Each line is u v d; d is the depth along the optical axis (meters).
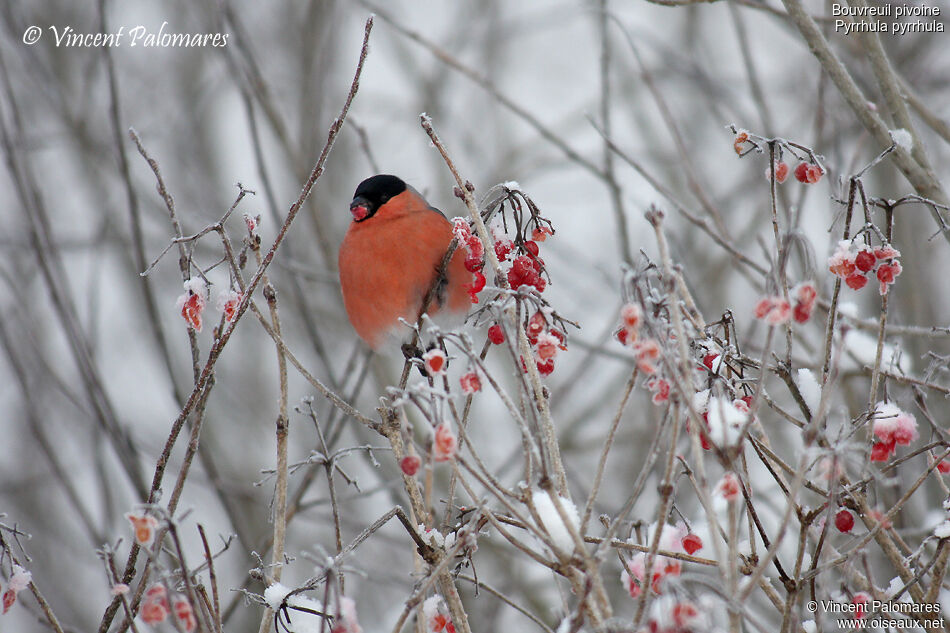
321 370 13.46
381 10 10.14
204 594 5.10
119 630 4.80
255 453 13.66
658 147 14.53
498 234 6.22
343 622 4.69
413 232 8.77
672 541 5.25
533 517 4.65
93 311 10.48
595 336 14.08
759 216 12.98
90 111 14.73
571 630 4.34
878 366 5.09
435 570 4.75
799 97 12.53
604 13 10.12
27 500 13.49
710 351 5.35
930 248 11.02
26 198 9.70
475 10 16.05
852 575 5.61
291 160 11.62
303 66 13.26
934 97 11.34
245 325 14.20
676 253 8.25
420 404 4.57
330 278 10.89
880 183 10.42
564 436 13.13
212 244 13.88
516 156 15.23
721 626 5.13
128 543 12.41
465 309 9.00
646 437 12.24
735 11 10.39
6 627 12.72
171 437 5.30
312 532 12.84
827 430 5.88
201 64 15.70
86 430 13.27
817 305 7.20
